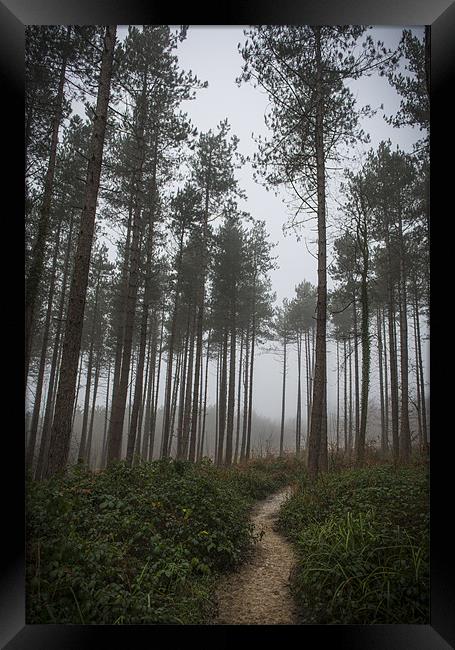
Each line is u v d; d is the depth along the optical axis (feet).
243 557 18.48
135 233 36.86
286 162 32.17
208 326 72.79
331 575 12.87
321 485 25.71
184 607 11.96
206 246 54.49
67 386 20.42
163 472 25.46
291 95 31.40
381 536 13.88
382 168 46.34
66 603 10.52
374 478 23.08
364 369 34.71
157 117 38.91
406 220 45.50
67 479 18.97
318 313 29.63
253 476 40.98
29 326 26.71
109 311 70.23
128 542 14.64
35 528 12.60
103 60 23.82
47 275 49.01
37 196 30.99
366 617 10.96
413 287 48.08
